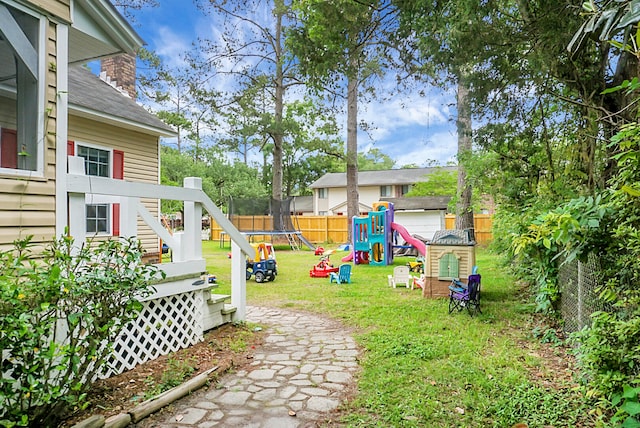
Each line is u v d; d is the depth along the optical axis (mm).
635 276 2338
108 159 8953
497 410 2588
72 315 2350
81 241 3037
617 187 2535
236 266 4914
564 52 3670
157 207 10289
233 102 15727
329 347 4047
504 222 6242
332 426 2449
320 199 30797
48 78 2973
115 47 4109
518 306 5543
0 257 2191
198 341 4160
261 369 3428
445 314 5344
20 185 2732
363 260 11891
